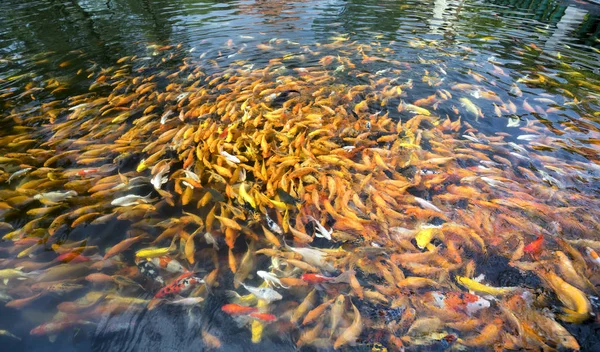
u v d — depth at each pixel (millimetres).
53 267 2459
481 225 2828
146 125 4051
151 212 2947
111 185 3189
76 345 2066
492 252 2627
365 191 3119
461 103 4707
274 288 2354
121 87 5078
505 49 6672
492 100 4805
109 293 2326
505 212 2951
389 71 5613
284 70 5441
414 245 2662
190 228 2773
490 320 2178
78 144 3783
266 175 3279
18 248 2611
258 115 4195
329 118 4199
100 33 7391
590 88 5184
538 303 2285
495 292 2338
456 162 3574
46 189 3145
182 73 5531
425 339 2096
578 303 2281
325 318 2184
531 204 3018
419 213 2926
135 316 2213
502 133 4098
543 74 5629
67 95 4902
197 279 2414
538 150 3842
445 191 3217
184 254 2576
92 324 2166
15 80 5320
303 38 7059
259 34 7234
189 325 2172
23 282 2369
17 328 2131
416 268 2484
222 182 3238
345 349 2057
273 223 2832
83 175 3311
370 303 2273
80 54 6320
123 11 9000
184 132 3865
